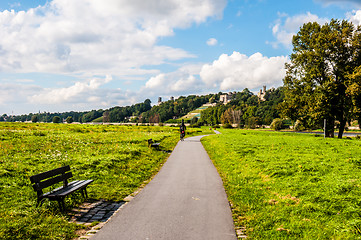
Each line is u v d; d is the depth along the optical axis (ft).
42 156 47.26
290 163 43.01
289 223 20.77
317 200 25.05
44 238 17.70
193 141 112.47
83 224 20.51
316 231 19.01
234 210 24.59
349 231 18.61
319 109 113.09
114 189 31.09
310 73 120.57
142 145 75.82
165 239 17.78
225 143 81.97
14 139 67.67
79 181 28.14
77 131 126.72
